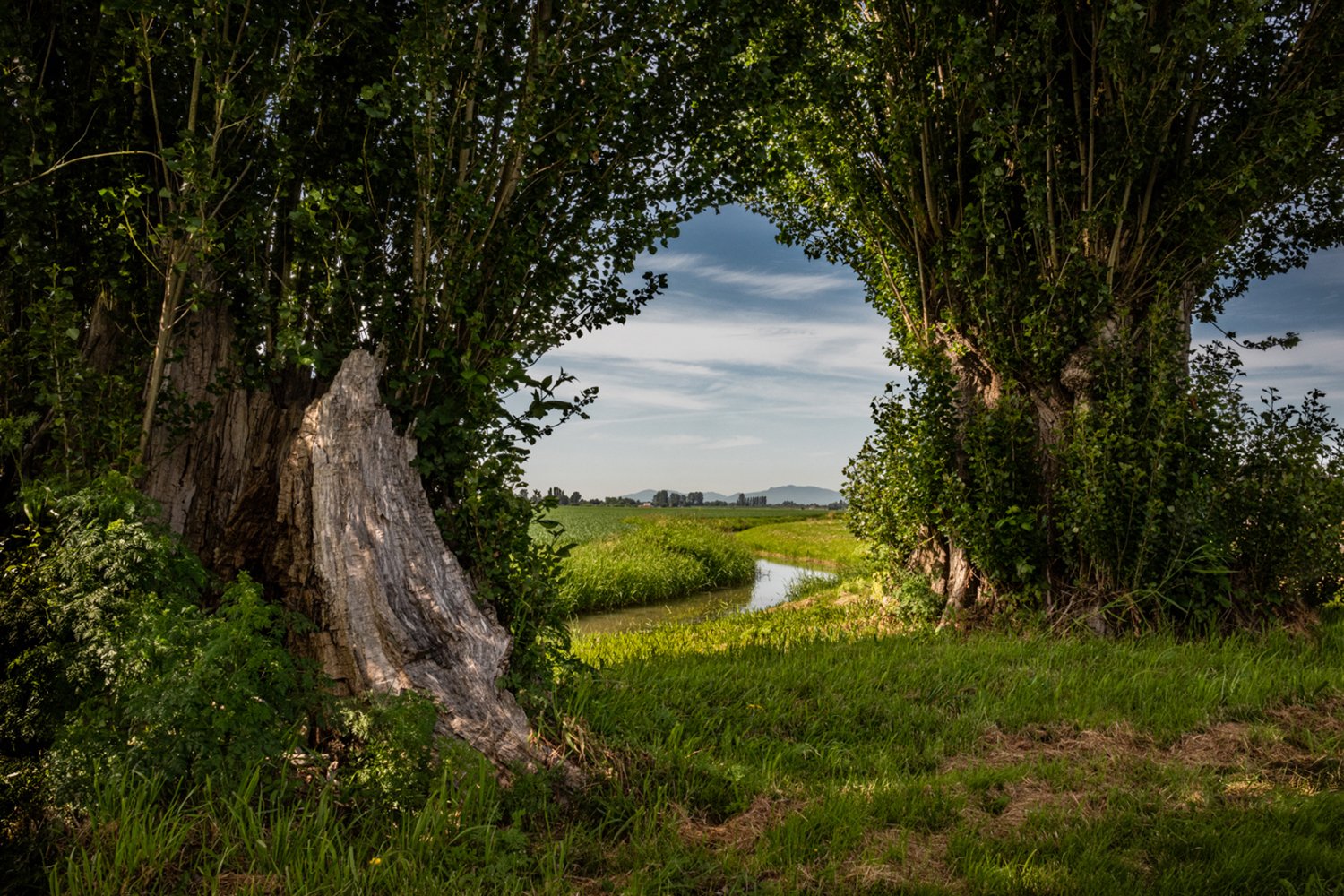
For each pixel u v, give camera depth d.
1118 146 10.46
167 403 6.15
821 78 10.52
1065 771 5.86
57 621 4.52
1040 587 11.02
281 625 5.23
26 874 3.68
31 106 5.87
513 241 6.38
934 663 8.73
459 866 4.12
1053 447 11.06
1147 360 10.86
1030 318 10.95
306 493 5.58
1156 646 9.50
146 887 3.66
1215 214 10.91
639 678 7.71
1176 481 10.55
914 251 12.66
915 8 11.38
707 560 25.17
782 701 7.32
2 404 6.12
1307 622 10.52
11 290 6.24
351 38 6.60
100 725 4.25
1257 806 5.13
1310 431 10.41
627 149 6.95
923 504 12.01
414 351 6.22
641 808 4.80
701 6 6.98
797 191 13.63
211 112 6.17
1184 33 9.54
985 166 10.91
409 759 4.70
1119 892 4.05
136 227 6.22
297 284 6.41
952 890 4.14
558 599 6.55
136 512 5.09
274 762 4.52
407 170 6.45
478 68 6.14
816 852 4.53
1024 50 10.41
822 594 16.91
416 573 5.59
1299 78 10.68
